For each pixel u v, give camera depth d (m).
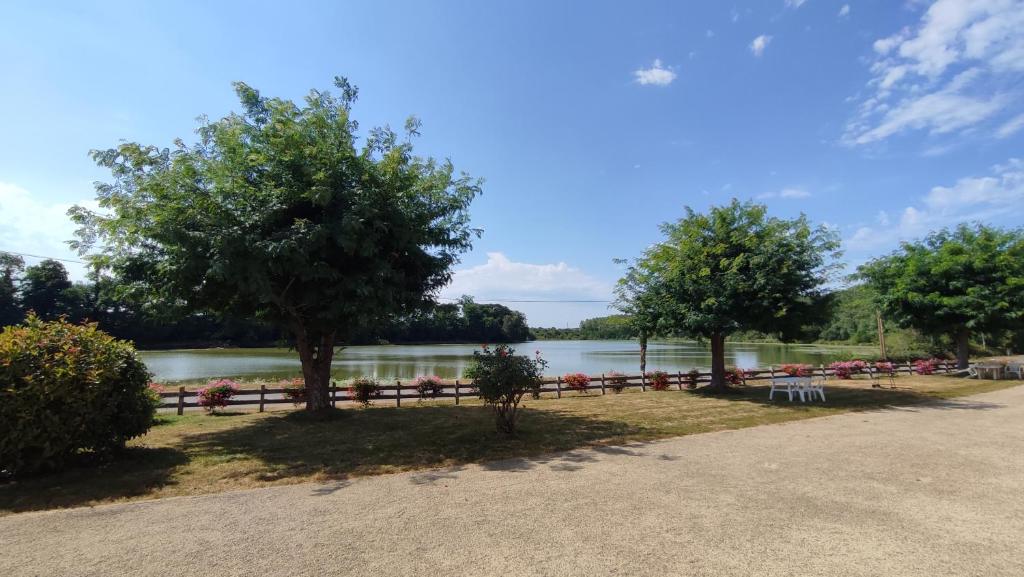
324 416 10.84
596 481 5.75
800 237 14.87
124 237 9.35
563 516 4.56
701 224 15.58
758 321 14.65
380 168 9.90
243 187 8.75
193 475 6.17
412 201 10.47
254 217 8.46
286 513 4.74
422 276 11.54
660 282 16.05
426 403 14.11
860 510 4.71
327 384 11.46
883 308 22.34
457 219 11.96
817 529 4.23
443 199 11.23
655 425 9.72
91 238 9.76
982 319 19.03
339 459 7.02
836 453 7.17
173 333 64.12
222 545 3.96
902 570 3.48
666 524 4.34
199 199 8.40
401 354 57.84
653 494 5.23
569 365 40.19
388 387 13.80
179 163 8.66
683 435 8.70
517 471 6.28
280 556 3.74
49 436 6.00
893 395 14.72
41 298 57.09
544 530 4.22
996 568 3.51
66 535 4.20
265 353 55.78
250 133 9.55
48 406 6.05
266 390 12.77
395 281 10.01
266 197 8.83
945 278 20.45
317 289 9.48
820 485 5.54
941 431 8.87
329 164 9.20
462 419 10.70
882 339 26.19
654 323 16.05
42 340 6.25
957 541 3.98
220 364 39.00
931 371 22.64
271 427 9.73
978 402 12.95
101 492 5.46
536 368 8.94
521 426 9.64
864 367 21.16
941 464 6.48
